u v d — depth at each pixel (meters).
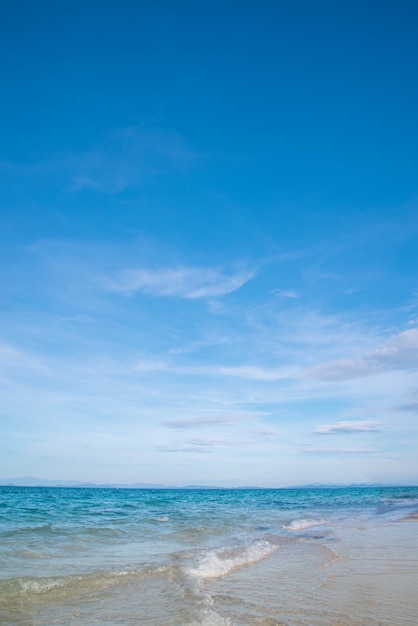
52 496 53.38
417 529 20.02
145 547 13.48
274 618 6.43
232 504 42.75
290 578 9.44
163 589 8.06
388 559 11.97
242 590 8.29
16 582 7.99
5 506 29.03
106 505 35.12
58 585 8.10
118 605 7.00
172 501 45.28
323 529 20.05
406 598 7.79
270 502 50.12
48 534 15.27
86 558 11.18
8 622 6.13
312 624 6.15
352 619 6.44
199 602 7.16
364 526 21.53
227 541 15.37
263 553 12.65
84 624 6.02
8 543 12.91
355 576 9.67
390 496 74.56
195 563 10.52
